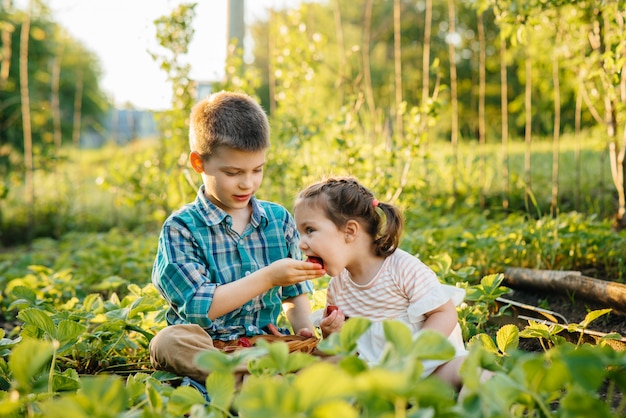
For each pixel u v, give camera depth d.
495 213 5.70
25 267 5.33
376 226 2.24
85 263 4.71
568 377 1.38
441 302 2.14
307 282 2.59
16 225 7.82
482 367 1.53
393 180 4.90
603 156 5.39
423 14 21.72
